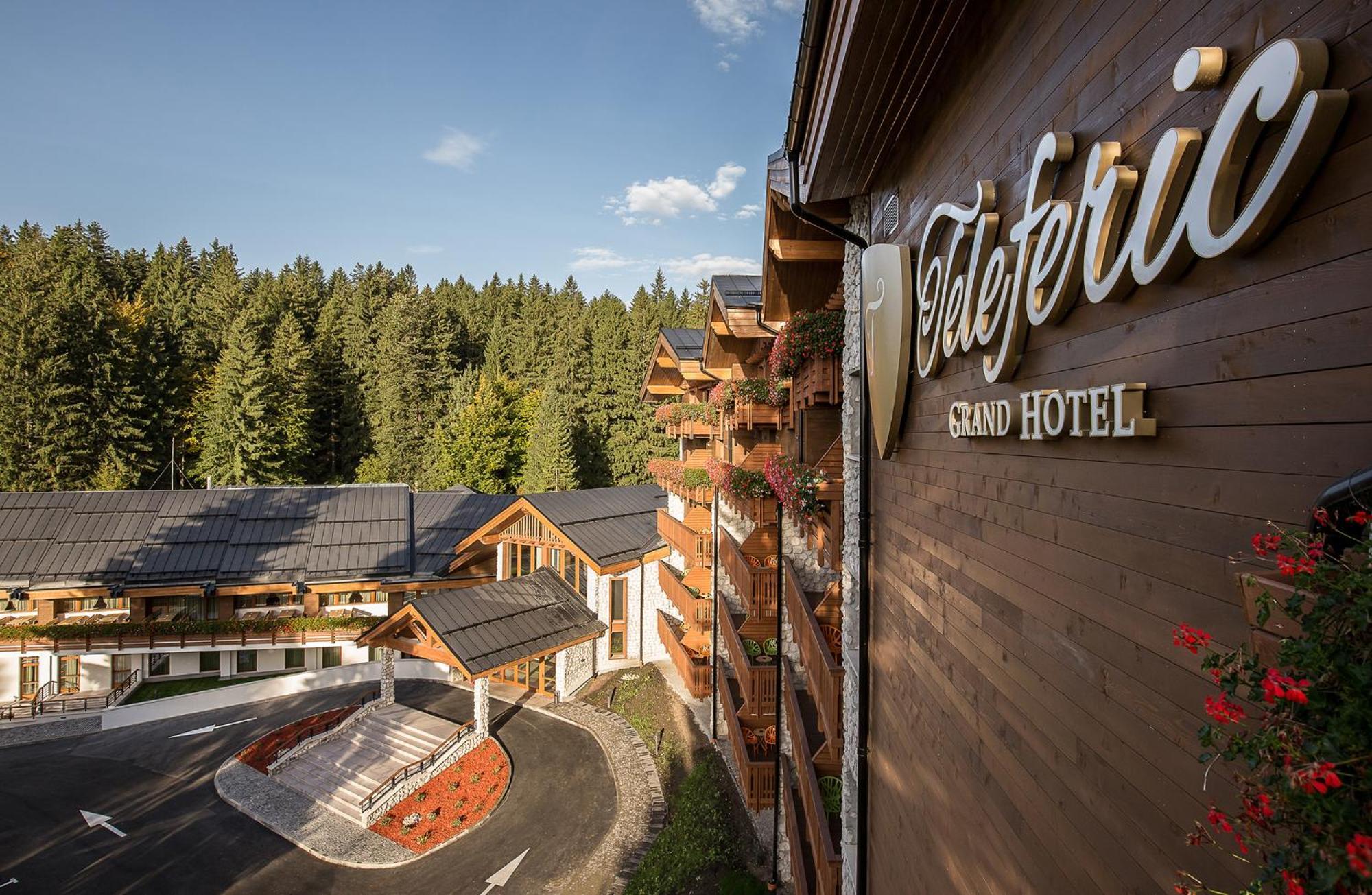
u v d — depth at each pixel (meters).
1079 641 2.98
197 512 28.06
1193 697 2.23
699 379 21.73
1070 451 3.06
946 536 4.74
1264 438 1.96
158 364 41.84
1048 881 3.22
